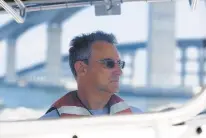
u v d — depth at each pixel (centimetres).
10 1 282
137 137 100
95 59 306
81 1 301
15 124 98
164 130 98
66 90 308
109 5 302
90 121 98
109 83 304
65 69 309
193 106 97
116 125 100
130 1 302
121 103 301
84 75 307
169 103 295
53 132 99
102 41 306
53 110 306
